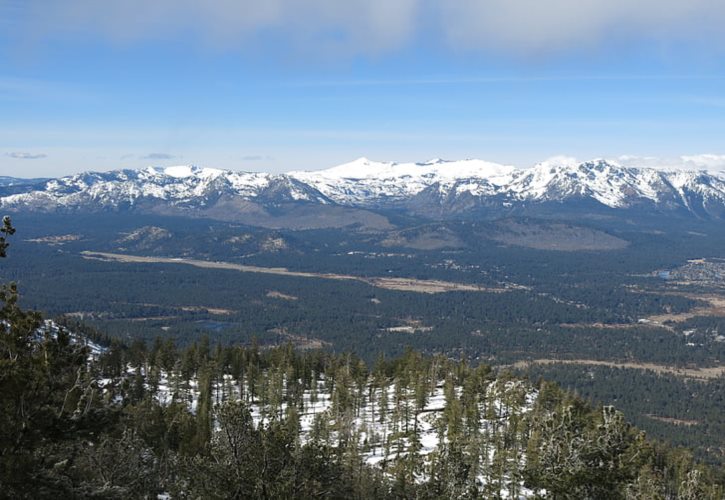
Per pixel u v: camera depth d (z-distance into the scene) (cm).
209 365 18188
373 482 8662
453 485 6378
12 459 3120
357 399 16962
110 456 5300
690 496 5453
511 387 15862
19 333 3325
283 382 18450
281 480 4234
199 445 9581
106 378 15188
